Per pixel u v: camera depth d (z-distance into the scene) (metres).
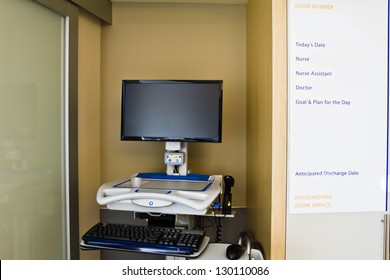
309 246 1.49
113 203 1.52
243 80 2.12
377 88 1.48
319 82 1.46
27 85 1.42
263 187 1.63
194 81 1.76
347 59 1.46
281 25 1.45
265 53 1.59
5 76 1.28
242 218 2.12
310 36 1.46
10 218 1.32
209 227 2.10
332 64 1.46
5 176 1.29
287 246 1.48
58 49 1.64
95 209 2.08
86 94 1.96
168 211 1.47
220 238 2.11
